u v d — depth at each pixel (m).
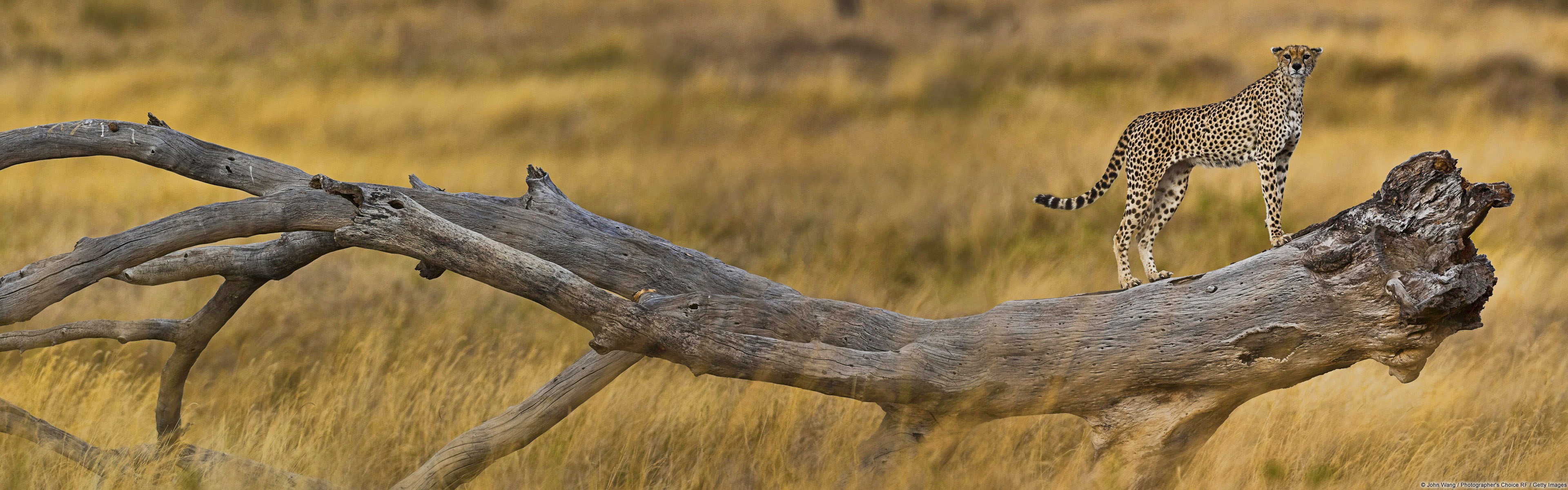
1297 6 78.12
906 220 31.47
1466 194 11.43
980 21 85.81
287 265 13.35
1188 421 12.59
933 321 13.34
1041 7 90.69
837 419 16.44
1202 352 12.21
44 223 29.17
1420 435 16.17
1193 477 14.33
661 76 63.16
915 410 13.38
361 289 23.67
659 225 31.84
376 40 74.38
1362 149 39.53
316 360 19.95
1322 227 12.50
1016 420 16.33
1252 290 12.13
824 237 30.17
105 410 15.99
